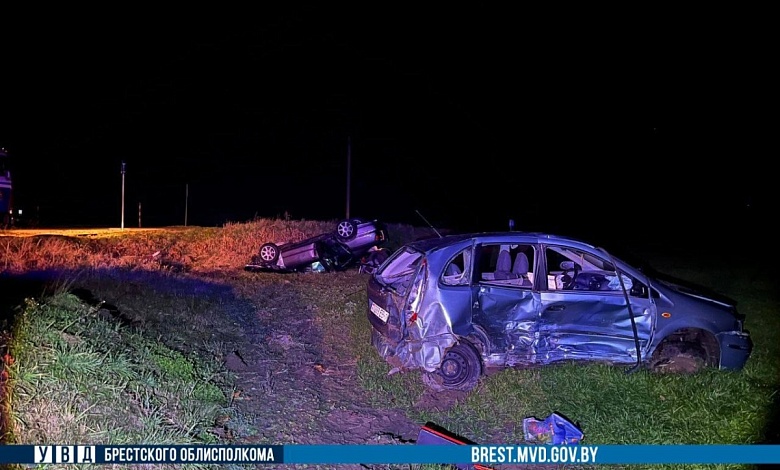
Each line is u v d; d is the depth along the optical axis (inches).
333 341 320.8
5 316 228.1
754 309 440.8
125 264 447.2
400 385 264.4
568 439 222.2
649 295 268.8
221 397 235.6
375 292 279.1
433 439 220.5
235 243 597.3
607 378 259.6
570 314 264.1
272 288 419.2
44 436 177.3
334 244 530.9
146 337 264.4
